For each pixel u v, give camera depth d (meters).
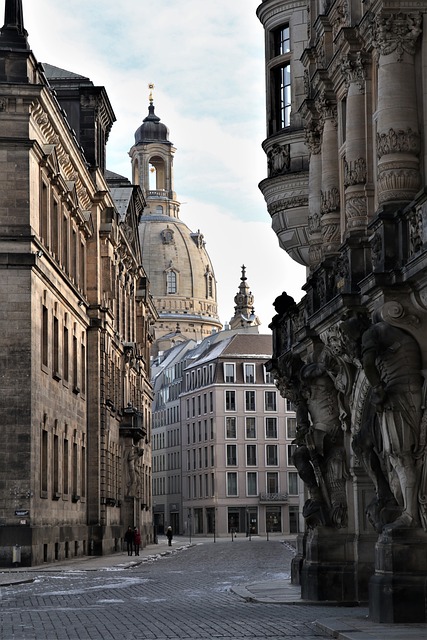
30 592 44.25
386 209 28.69
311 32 41.53
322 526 36.28
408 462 27.66
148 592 43.53
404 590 27.22
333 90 38.09
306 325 36.75
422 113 29.27
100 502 92.31
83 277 92.12
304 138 46.69
